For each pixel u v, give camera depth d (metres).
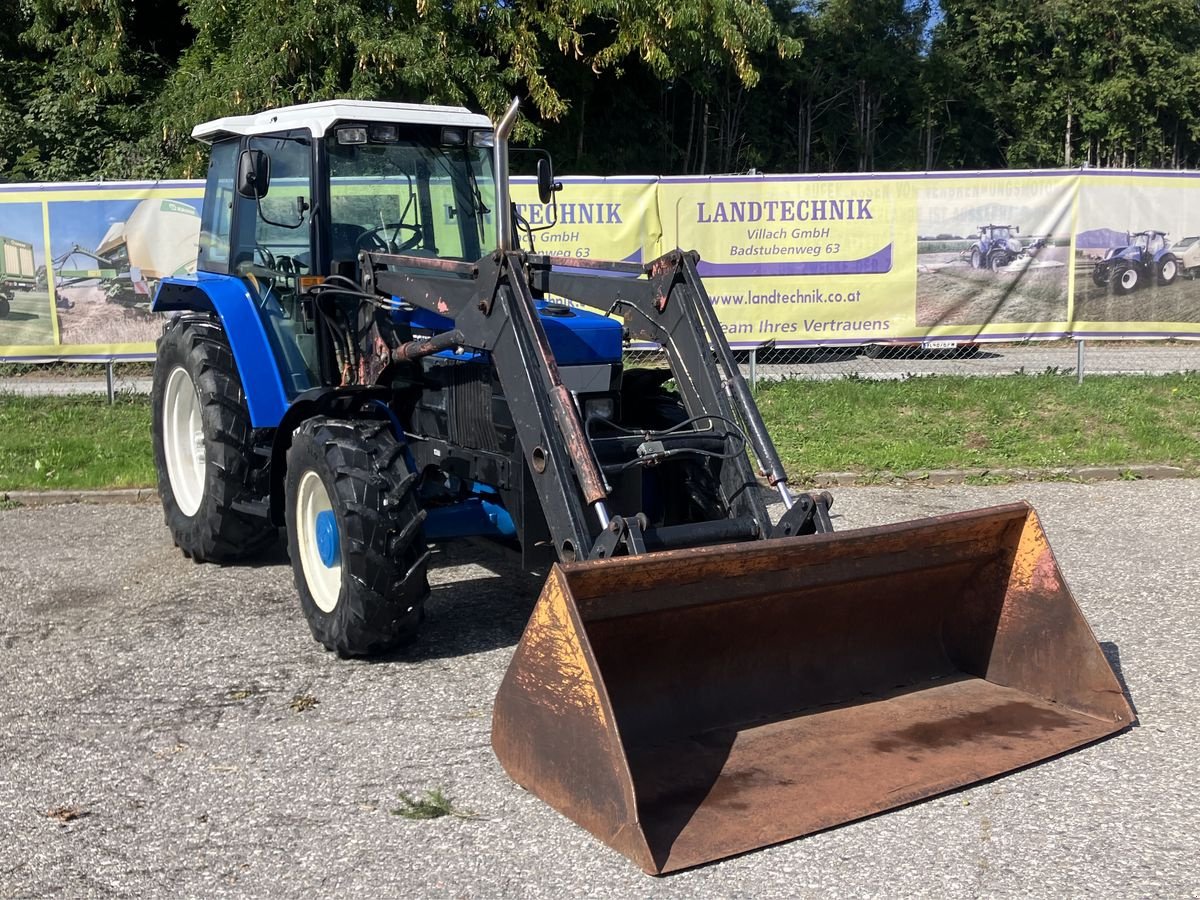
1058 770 4.20
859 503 8.43
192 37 20.86
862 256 11.48
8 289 11.89
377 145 6.11
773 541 4.20
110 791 4.14
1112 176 11.37
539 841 3.74
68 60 19.08
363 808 3.98
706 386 5.18
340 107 5.98
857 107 30.58
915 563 4.65
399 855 3.68
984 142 32.81
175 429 7.32
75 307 11.94
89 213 11.83
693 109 25.75
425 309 5.46
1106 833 3.77
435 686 5.06
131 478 9.01
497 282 4.81
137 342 12.00
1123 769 4.21
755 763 4.14
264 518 6.82
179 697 4.98
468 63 16.44
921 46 32.75
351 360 5.95
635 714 4.27
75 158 18.22
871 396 10.91
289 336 6.34
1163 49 32.22
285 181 6.23
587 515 4.78
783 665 4.63
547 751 3.94
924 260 11.50
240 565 7.05
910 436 9.96
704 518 5.30
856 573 4.50
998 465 9.30
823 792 3.95
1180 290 11.55
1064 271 11.51
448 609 6.13
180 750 4.46
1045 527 7.72
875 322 11.59
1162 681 5.09
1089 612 6.03
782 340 11.60
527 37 16.89
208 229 7.34
